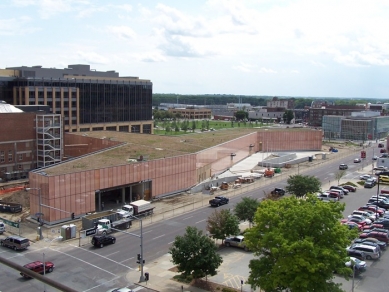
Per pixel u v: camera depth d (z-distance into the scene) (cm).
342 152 18588
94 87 17925
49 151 11894
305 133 18275
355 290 5094
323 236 4109
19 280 5375
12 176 11350
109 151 10775
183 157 10550
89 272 5656
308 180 9300
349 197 10275
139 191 9569
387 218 7950
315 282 3966
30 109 12825
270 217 4347
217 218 6675
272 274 4078
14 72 16312
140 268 5700
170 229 7594
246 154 15875
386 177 11662
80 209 8281
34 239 7012
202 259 4991
